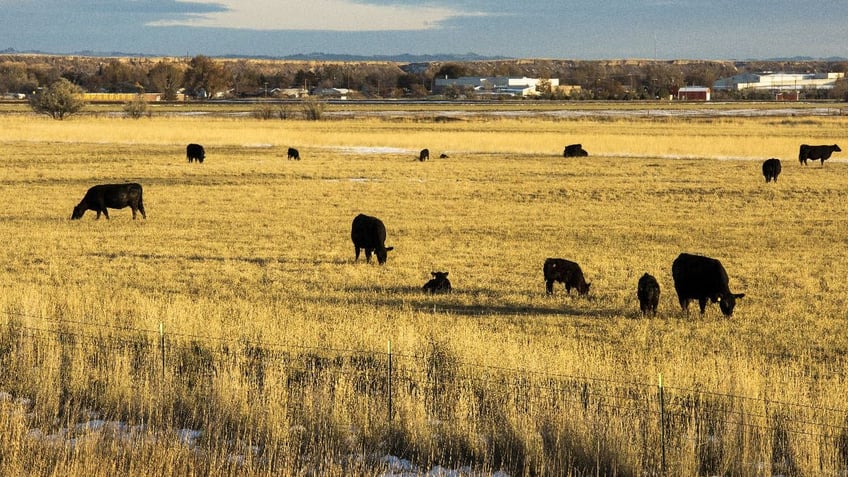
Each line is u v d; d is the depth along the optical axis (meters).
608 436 38.28
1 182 176.25
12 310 62.16
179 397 45.28
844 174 193.50
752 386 43.44
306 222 127.94
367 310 67.06
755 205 147.25
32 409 45.22
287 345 53.50
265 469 37.41
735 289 79.31
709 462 38.50
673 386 44.94
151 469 36.84
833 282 82.00
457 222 128.75
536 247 105.38
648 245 107.19
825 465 36.09
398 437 41.03
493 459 39.19
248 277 84.00
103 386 47.00
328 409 42.53
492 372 47.12
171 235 114.44
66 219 129.38
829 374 51.00
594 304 71.50
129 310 64.56
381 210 141.88
